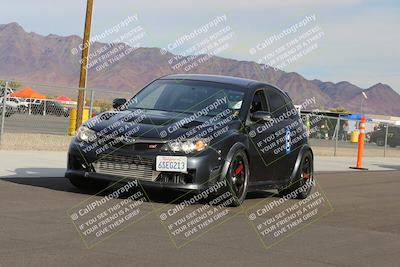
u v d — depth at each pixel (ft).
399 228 21.98
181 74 28.32
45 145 48.75
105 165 23.06
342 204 27.66
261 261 15.33
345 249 17.57
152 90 26.96
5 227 16.85
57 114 67.62
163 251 15.60
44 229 17.02
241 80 27.71
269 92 27.94
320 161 57.62
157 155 22.45
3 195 22.16
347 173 46.01
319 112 103.71
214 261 14.94
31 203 20.93
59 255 14.25
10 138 51.08
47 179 27.50
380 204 28.53
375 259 16.51
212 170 22.89
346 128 117.50
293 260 15.71
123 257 14.61
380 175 46.29
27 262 13.39
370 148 102.83
